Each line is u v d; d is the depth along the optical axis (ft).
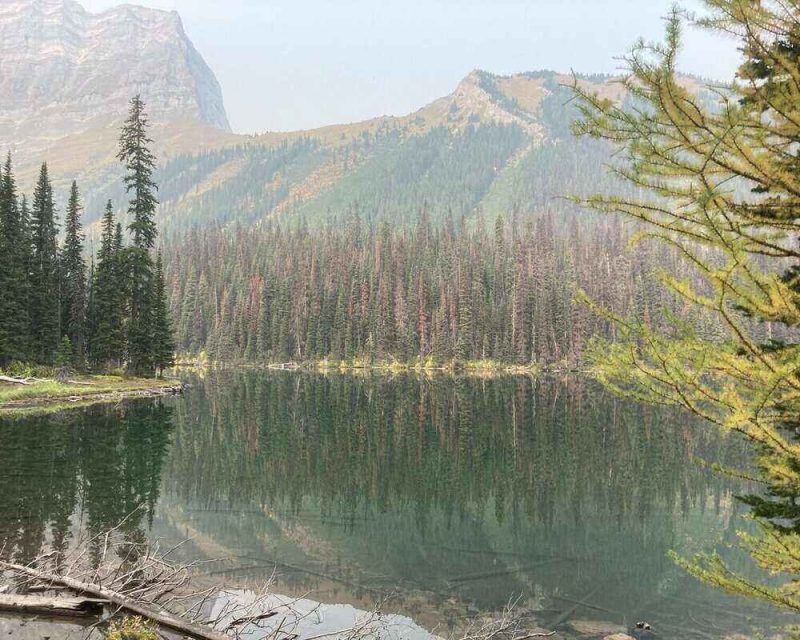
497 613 41.16
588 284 348.18
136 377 187.62
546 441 118.32
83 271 196.13
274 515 63.00
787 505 21.66
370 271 394.93
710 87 16.83
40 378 156.97
